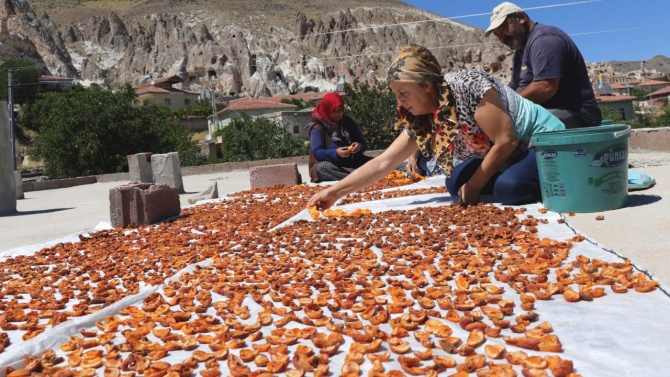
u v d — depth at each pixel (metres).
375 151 21.31
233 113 73.06
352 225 5.50
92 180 24.84
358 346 2.63
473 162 5.86
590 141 4.84
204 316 3.27
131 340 2.90
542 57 5.84
